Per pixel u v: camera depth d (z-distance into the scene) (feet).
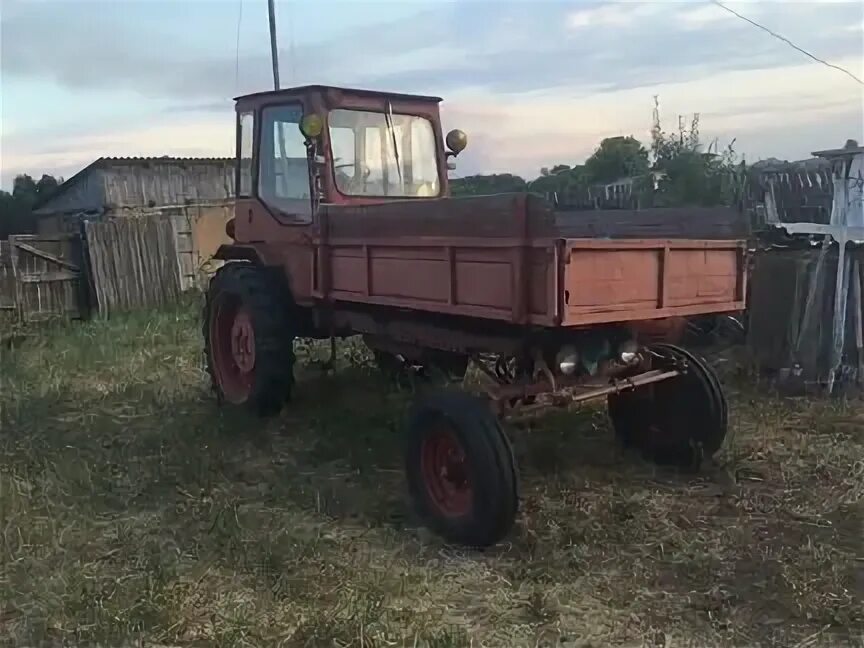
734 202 36.11
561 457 16.80
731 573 12.10
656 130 44.83
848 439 17.87
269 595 11.66
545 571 12.25
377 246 15.08
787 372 22.07
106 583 12.03
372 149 19.01
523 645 10.41
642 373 15.23
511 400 13.71
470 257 12.87
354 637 10.44
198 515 14.56
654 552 12.78
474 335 14.42
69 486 15.98
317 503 14.90
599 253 11.94
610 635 10.62
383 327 16.65
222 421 19.99
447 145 20.08
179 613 11.16
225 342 21.99
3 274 35.86
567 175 47.21
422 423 13.96
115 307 38.93
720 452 16.72
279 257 19.47
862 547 12.86
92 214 59.41
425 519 13.99
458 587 11.93
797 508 14.32
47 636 10.72
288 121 19.07
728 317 24.20
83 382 25.48
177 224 42.73
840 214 27.37
